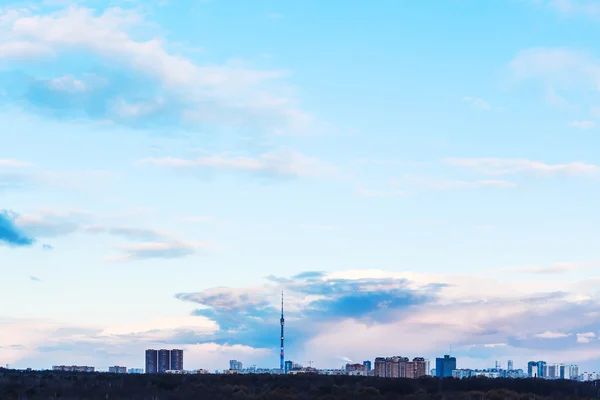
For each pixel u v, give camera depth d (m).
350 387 138.88
